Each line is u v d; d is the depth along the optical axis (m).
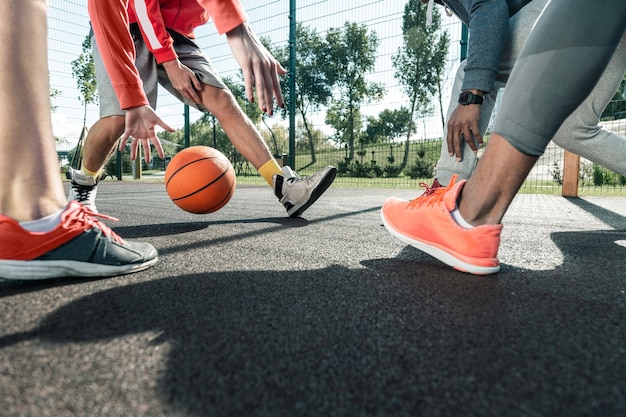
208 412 0.47
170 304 0.86
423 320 0.77
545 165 7.18
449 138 1.47
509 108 0.95
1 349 0.64
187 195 2.19
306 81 9.40
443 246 1.18
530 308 0.84
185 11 2.07
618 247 1.54
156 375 0.56
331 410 0.47
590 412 0.47
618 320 0.77
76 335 0.70
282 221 2.37
